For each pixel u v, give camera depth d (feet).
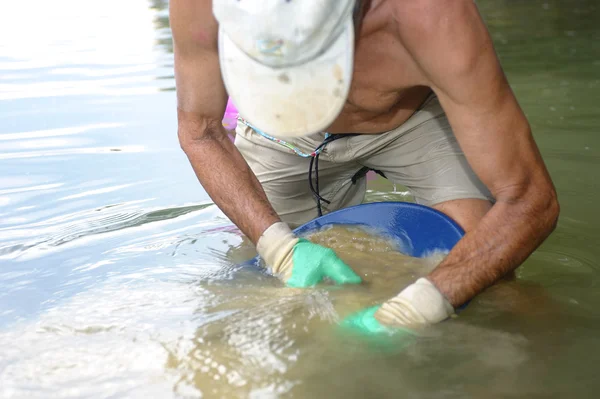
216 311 6.72
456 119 6.53
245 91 5.97
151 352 6.09
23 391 5.66
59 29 24.38
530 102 14.76
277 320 6.46
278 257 7.31
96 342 6.30
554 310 6.84
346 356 5.95
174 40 7.23
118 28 24.57
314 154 8.93
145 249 8.80
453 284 6.47
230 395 5.49
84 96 15.84
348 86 5.84
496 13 28.12
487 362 5.90
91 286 7.62
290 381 5.64
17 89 16.52
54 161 12.07
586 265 8.11
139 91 16.16
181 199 10.57
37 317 6.89
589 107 14.15
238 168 7.84
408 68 6.72
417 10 6.16
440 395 5.48
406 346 6.10
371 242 7.89
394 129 8.48
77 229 9.53
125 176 11.43
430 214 7.90
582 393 5.51
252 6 5.67
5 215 10.01
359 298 6.80
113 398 5.53
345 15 5.74
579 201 9.99
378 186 11.46
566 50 19.89
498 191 6.71
